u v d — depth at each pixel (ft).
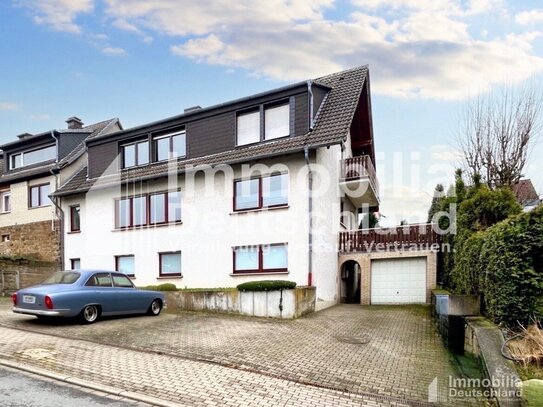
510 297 22.26
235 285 48.14
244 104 50.88
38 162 73.56
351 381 19.53
